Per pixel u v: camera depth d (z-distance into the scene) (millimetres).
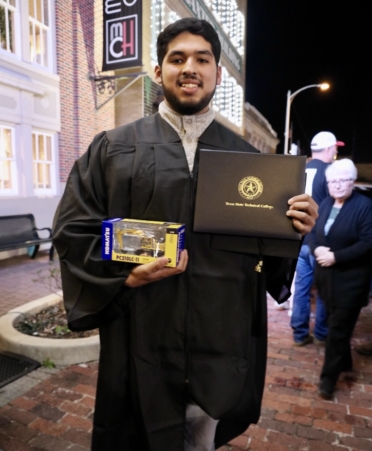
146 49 9156
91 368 2934
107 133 1283
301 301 3447
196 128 1242
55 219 1270
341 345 2580
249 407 1331
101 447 1314
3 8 6766
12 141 7086
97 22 8586
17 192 7234
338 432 2270
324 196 3389
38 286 5160
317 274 2697
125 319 1274
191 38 1174
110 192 1216
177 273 1111
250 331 1262
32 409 2406
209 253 1201
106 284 1102
